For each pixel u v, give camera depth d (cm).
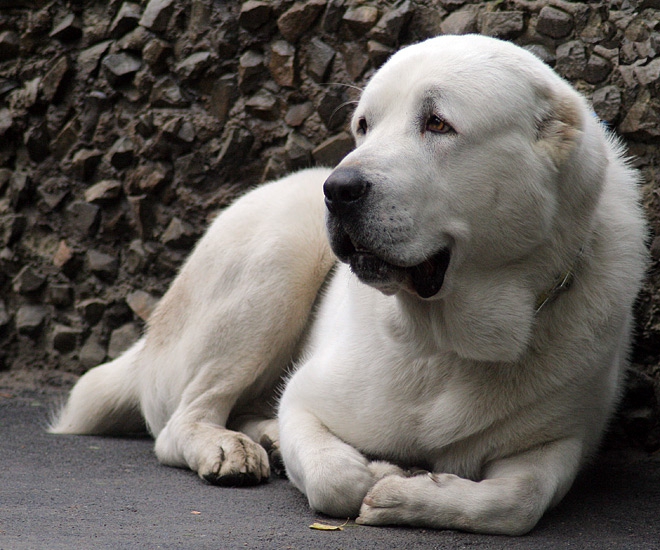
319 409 721
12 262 1262
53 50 1244
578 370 660
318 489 637
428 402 676
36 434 963
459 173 617
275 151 1137
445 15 1040
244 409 891
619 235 686
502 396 658
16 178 1260
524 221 626
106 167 1224
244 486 745
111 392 958
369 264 614
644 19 925
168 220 1196
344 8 1089
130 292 1213
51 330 1250
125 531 581
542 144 631
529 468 654
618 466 889
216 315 859
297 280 847
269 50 1134
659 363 923
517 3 991
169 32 1181
